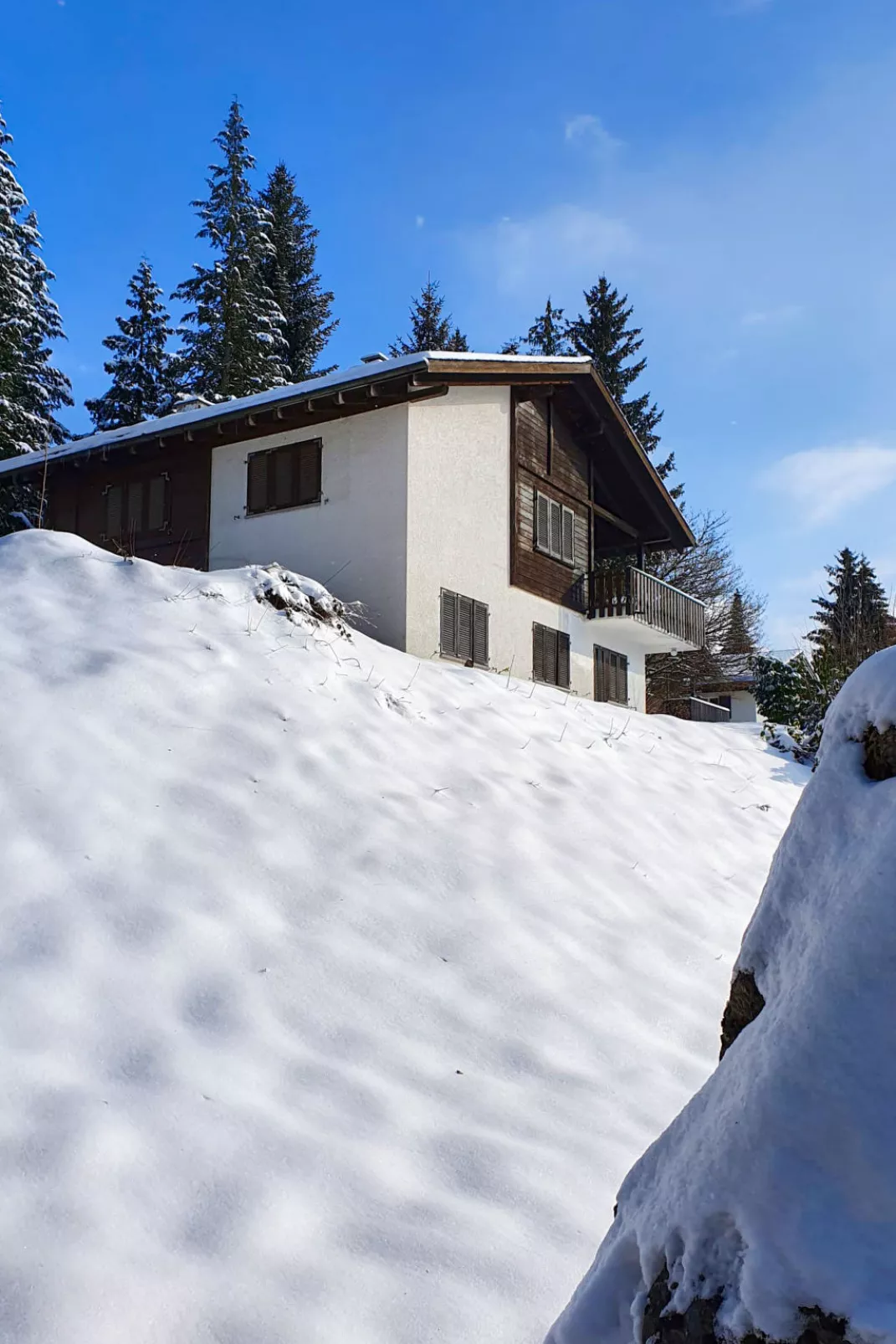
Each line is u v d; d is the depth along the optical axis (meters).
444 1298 3.23
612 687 20.44
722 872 8.61
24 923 4.97
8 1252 3.10
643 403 39.94
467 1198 3.81
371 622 14.34
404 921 6.04
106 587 9.59
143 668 8.03
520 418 17.58
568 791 9.12
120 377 33.62
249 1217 3.47
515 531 17.00
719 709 29.20
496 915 6.43
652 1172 2.13
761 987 2.26
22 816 5.84
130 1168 3.59
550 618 18.05
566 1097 4.74
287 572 10.84
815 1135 1.73
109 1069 4.17
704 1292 1.78
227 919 5.50
